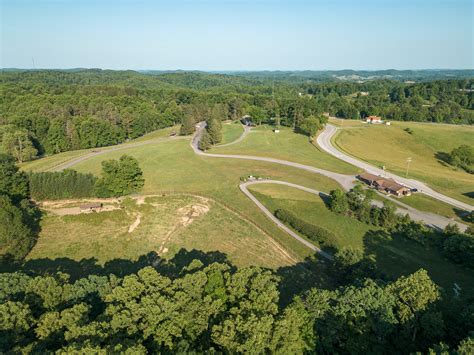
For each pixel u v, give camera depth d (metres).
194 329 39.53
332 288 63.56
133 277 42.50
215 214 88.94
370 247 77.69
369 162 139.88
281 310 43.69
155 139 182.75
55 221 82.56
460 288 64.25
